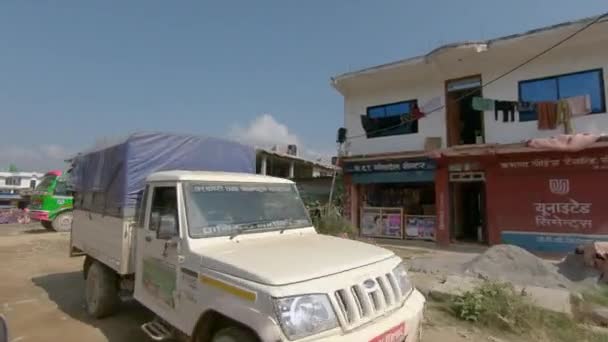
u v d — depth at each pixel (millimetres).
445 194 12664
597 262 7453
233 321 2967
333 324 2641
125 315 5738
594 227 10078
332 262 3072
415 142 13688
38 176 45625
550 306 5629
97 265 5676
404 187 15211
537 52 11461
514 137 11766
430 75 13445
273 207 4395
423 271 8367
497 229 11586
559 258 10477
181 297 3486
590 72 10742
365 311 2854
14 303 6512
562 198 10570
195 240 3531
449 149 12016
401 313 3092
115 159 5289
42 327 5305
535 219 10961
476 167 12070
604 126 10445
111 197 5332
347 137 15320
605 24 10023
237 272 2902
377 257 3430
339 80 14719
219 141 6012
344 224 12547
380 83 14539
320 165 20812
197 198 3850
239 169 6312
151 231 4207
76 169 7281
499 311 5336
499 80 12148
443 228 12656
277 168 20078
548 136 11203
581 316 5594
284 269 2836
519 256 7785
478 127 13906
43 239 15070
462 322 5367
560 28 10461
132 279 5137
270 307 2545
